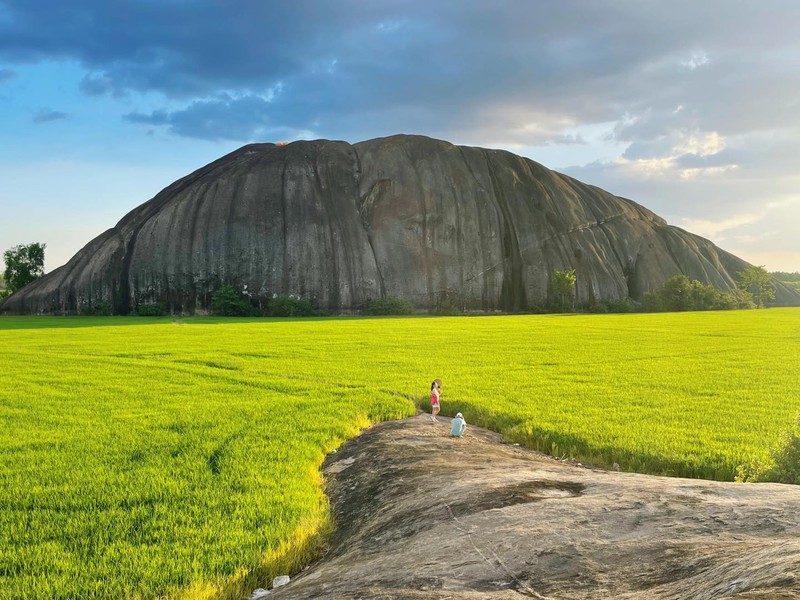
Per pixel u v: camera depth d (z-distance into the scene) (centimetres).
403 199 12531
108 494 1157
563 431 1691
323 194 12369
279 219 11788
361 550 753
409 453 1341
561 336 5069
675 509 625
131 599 756
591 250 12962
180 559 859
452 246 12231
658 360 3441
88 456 1438
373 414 1970
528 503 735
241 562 847
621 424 1800
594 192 14625
